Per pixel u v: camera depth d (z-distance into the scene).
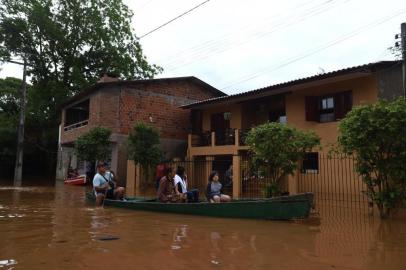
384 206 10.71
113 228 8.83
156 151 21.22
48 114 35.28
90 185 25.16
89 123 25.19
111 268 5.48
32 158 37.16
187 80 27.62
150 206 11.80
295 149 12.59
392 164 10.31
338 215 11.26
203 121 25.80
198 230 8.67
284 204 10.16
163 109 26.38
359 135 10.35
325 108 17.98
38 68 34.09
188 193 12.56
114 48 34.72
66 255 6.18
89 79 34.25
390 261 6.13
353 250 6.86
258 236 8.03
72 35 34.03
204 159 23.47
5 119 37.00
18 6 32.44
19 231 8.36
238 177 18.14
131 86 25.28
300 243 7.39
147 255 6.24
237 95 20.77
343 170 15.62
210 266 5.64
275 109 21.66
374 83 15.79
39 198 16.33
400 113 10.08
